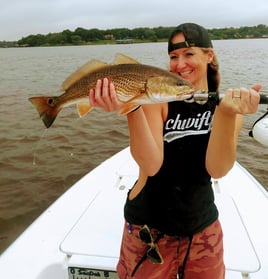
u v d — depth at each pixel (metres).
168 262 1.87
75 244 2.51
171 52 1.90
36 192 5.44
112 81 1.70
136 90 1.70
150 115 1.80
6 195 5.34
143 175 1.90
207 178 1.87
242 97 1.53
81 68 1.81
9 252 2.51
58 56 41.16
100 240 2.55
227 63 22.62
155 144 1.77
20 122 9.18
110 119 9.32
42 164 6.43
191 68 1.86
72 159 6.67
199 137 1.82
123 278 1.99
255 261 2.32
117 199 3.13
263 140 2.33
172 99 1.72
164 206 1.82
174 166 1.82
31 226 2.81
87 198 3.24
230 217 2.81
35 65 27.59
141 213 1.86
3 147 7.30
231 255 2.38
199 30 1.85
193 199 1.81
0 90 14.32
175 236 1.83
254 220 2.86
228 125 1.67
